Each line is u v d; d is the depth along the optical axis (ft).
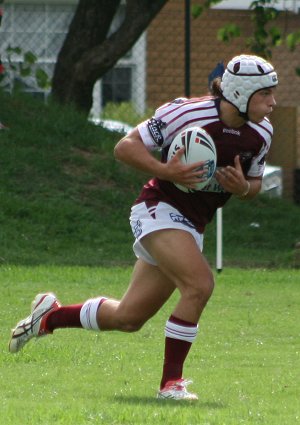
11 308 118.01
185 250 69.26
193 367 85.51
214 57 270.67
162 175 68.44
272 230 193.67
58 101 215.10
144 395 72.18
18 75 219.00
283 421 63.16
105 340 98.58
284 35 231.50
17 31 269.85
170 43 273.33
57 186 189.37
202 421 61.72
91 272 149.59
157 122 70.13
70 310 75.20
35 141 199.72
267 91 69.15
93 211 184.65
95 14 211.41
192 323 70.08
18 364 84.43
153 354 91.04
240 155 70.38
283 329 107.24
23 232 173.78
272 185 220.43
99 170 196.75
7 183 186.19
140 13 209.56
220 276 147.43
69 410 64.54
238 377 80.89
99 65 211.61
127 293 72.38
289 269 161.07
